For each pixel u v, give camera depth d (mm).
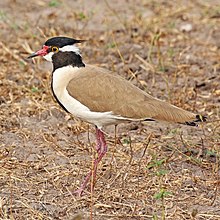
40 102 15391
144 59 17984
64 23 20000
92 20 20375
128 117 11797
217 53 18453
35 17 20391
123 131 14305
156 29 19719
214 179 12398
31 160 13016
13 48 18203
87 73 12047
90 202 11617
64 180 12336
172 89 16188
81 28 19766
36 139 13852
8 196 11727
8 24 19578
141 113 11766
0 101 15391
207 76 17031
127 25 19891
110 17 20578
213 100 15812
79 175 12484
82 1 21703
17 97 15562
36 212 11250
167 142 13766
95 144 13695
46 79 16453
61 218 11172
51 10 20938
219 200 11727
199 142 13797
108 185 12125
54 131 14227
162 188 11820
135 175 12477
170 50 18203
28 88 16000
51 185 12180
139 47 18547
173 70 17344
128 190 11992
